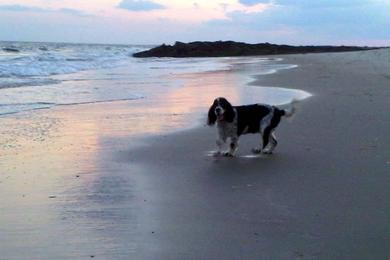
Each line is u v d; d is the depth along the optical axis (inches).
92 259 132.5
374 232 146.0
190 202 173.0
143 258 132.8
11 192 183.0
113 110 366.0
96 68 894.4
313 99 399.9
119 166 218.1
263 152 238.4
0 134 278.2
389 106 358.0
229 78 647.8
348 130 278.7
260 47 2551.7
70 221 156.8
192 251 136.4
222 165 219.6
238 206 168.2
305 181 193.5
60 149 247.3
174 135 279.6
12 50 1518.2
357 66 864.9
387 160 218.2
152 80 618.5
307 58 1396.4
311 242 140.9
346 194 177.3
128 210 165.9
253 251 136.0
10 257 133.7
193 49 2171.5
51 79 605.0
